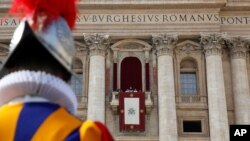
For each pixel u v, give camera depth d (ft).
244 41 125.08
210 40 122.42
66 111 9.58
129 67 122.93
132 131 116.06
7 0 124.57
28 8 10.16
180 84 121.80
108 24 125.70
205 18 126.31
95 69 119.65
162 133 113.09
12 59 10.04
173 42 123.24
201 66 123.24
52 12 10.16
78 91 121.39
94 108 115.34
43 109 9.29
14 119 9.02
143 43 124.67
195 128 117.70
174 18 126.31
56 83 9.98
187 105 119.34
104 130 8.86
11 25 123.85
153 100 119.03
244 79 121.70
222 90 117.91
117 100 117.60
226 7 128.47
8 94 9.74
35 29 10.03
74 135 8.68
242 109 118.11
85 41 123.34
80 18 125.90
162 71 119.75
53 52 9.99
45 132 8.78
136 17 126.52
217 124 114.21
